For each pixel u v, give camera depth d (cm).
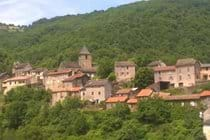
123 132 19388
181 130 18838
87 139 19988
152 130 19712
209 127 18262
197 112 19962
